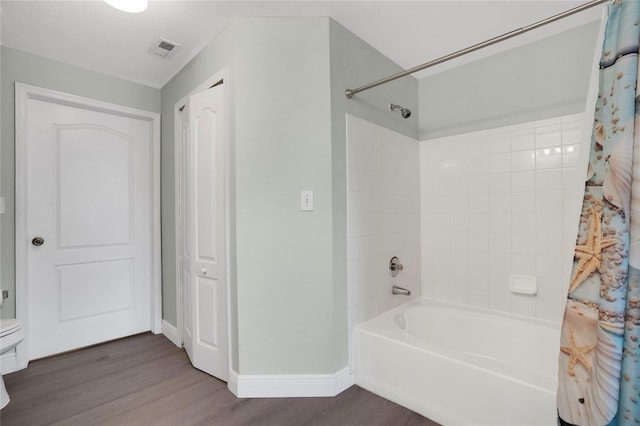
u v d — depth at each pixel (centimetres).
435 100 254
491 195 225
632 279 96
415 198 257
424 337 227
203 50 211
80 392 182
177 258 248
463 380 147
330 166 177
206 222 202
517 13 181
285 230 178
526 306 210
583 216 116
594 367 103
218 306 195
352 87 196
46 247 229
